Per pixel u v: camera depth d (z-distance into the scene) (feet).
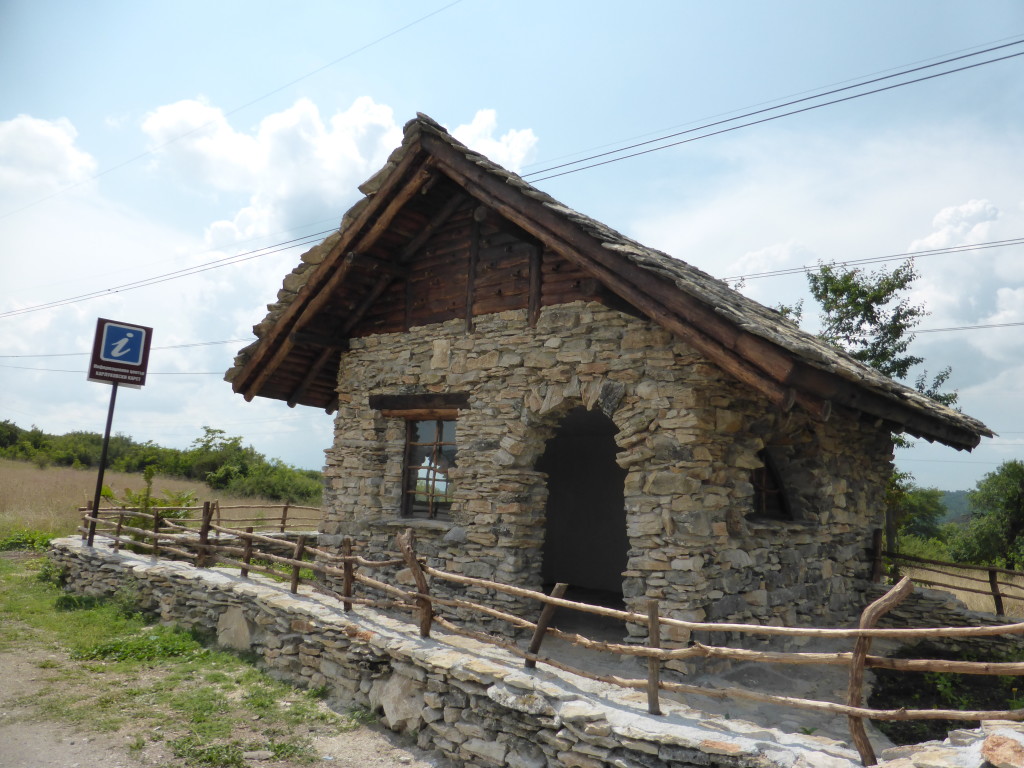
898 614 32.83
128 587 31.96
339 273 31.27
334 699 21.85
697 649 14.76
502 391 27.86
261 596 25.76
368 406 33.50
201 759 17.34
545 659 17.98
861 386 21.04
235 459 109.29
